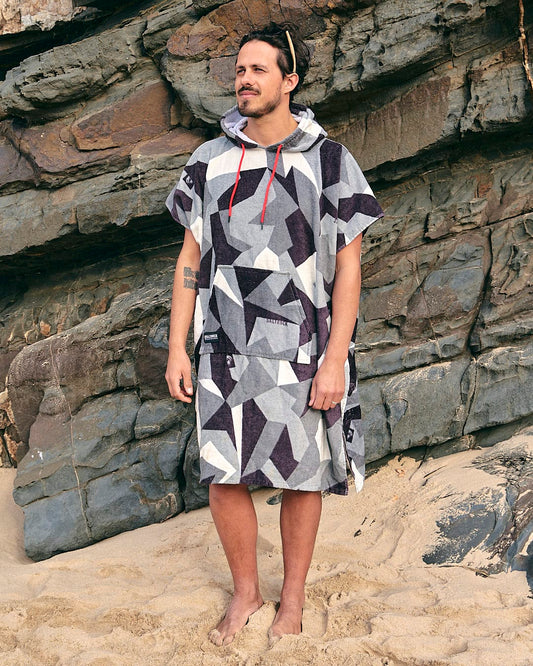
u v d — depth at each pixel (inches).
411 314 174.1
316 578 124.0
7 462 212.8
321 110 191.8
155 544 154.3
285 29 109.1
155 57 206.7
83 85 209.8
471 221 177.3
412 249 182.2
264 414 103.3
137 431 180.9
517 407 155.2
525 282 165.0
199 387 106.5
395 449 162.1
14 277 233.6
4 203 219.5
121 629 111.2
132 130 207.6
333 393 103.2
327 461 105.9
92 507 176.7
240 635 104.2
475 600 111.1
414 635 102.3
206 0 194.5
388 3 182.4
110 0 224.1
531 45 170.6
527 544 124.8
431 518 137.2
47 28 231.1
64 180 211.8
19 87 212.7
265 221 105.7
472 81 176.7
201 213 110.1
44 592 126.9
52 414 190.7
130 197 203.2
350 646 99.3
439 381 163.8
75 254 222.5
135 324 190.5
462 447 159.8
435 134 180.1
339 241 106.0
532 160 178.9
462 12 171.6
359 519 146.1
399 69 179.0
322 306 105.9
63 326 223.6
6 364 223.1
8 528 184.7
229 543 109.0
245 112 106.1
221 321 105.8
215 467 103.2
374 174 191.9
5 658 106.9
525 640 99.7
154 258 218.4
